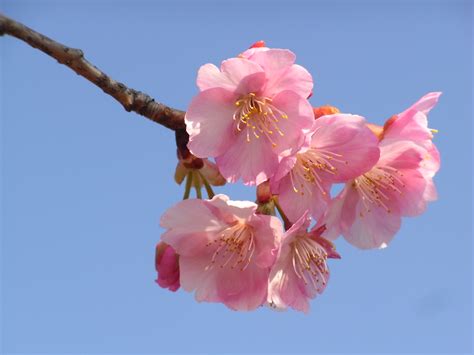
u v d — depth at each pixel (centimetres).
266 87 45
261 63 44
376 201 47
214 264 45
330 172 45
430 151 46
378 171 47
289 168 44
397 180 47
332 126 45
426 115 45
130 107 44
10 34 42
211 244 45
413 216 47
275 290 45
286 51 44
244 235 45
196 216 44
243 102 45
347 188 46
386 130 45
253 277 45
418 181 47
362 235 47
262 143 45
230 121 45
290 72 44
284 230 45
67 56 43
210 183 45
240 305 45
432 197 47
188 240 45
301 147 44
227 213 44
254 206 44
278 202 45
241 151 45
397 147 46
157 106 44
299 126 44
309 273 45
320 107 45
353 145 45
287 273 45
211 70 44
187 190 45
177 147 45
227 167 45
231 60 44
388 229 47
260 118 45
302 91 44
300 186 45
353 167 45
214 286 45
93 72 43
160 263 45
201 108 44
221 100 45
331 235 46
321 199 45
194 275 45
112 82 43
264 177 44
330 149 45
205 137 44
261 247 45
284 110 44
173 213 44
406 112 45
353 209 47
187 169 45
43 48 42
